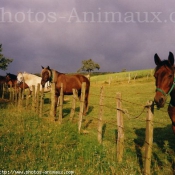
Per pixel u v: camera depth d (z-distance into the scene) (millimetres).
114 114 13102
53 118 9977
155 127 9633
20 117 9945
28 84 16859
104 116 12523
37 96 11703
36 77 16938
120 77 50656
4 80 21016
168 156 6090
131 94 23391
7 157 5484
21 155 5629
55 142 6797
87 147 6547
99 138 7074
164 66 4586
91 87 36344
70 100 20234
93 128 9203
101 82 45781
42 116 11125
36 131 7707
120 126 5668
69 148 6449
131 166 5082
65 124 8969
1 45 21219
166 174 4902
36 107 11742
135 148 6785
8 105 14398
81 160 5648
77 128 8461
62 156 5801
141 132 8844
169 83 4527
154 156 6145
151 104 4562
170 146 7012
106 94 25453
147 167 4668
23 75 16828
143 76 46938
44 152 5895
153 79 41281
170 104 5023
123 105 16625
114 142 7289
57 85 11344
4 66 21422
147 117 4652
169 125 9727
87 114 12977
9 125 8305
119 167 5219
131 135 8352
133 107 15602
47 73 11172
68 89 11641
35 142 6578
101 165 5199
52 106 10070
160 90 4512
